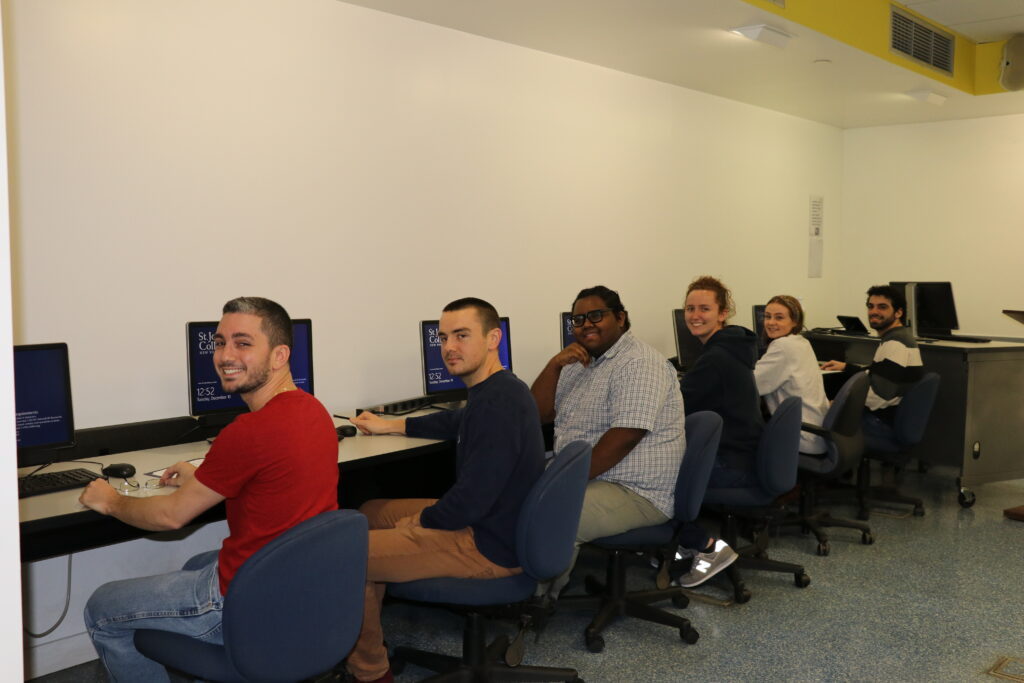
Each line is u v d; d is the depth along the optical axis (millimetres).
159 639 1977
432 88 3994
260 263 3348
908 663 2893
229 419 3064
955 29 5551
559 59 4660
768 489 3385
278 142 3387
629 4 3756
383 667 2549
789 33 4277
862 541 4246
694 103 5648
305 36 3463
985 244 6859
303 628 1815
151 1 2977
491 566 2381
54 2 2732
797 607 3400
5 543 1452
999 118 6707
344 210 3641
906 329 4730
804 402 4164
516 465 2387
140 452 2854
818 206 7090
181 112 3076
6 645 1459
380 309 3812
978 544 4230
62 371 2553
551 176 4652
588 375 3156
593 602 3186
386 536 2359
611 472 2943
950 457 5055
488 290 4332
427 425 3119
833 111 6488
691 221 5703
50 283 2764
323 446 2045
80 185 2818
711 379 3467
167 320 3066
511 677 2602
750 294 6352
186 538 3227
